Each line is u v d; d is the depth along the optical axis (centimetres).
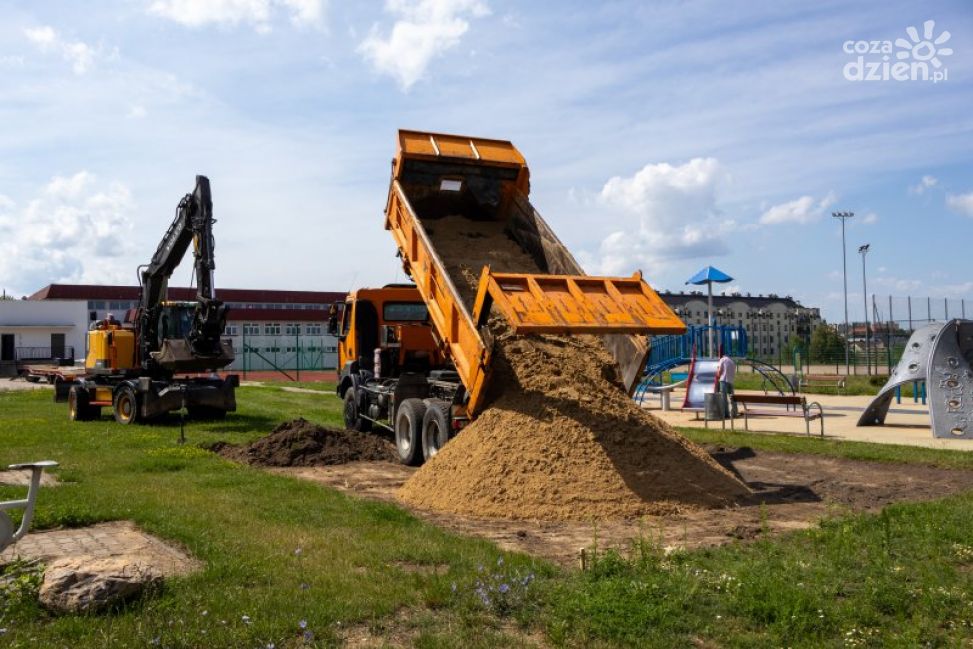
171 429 1734
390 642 470
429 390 1392
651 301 988
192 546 662
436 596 533
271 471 1216
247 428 1764
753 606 510
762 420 1955
